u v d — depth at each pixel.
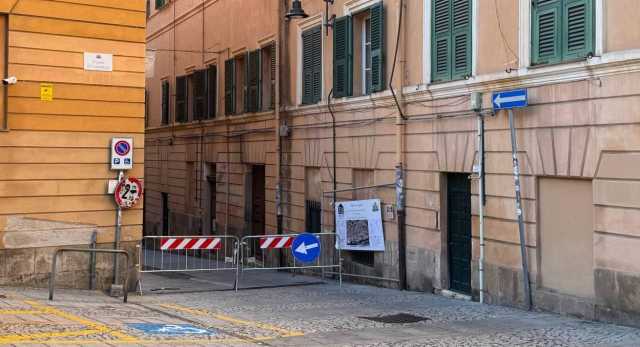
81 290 12.91
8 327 8.35
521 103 11.20
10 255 12.23
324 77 18.20
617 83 9.64
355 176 17.06
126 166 13.23
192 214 27.44
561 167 10.62
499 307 11.76
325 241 18.05
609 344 8.26
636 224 9.38
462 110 12.96
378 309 11.68
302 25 19.52
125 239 13.37
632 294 9.45
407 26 14.73
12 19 12.22
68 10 12.74
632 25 9.41
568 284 10.69
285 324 9.98
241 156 23.16
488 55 12.25
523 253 11.34
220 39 24.83
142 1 13.47
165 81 30.53
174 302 12.59
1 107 12.16
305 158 19.36
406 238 14.88
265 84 21.70
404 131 14.84
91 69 12.97
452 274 13.75
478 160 12.47
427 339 8.70
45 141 12.52
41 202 12.50
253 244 22.56
